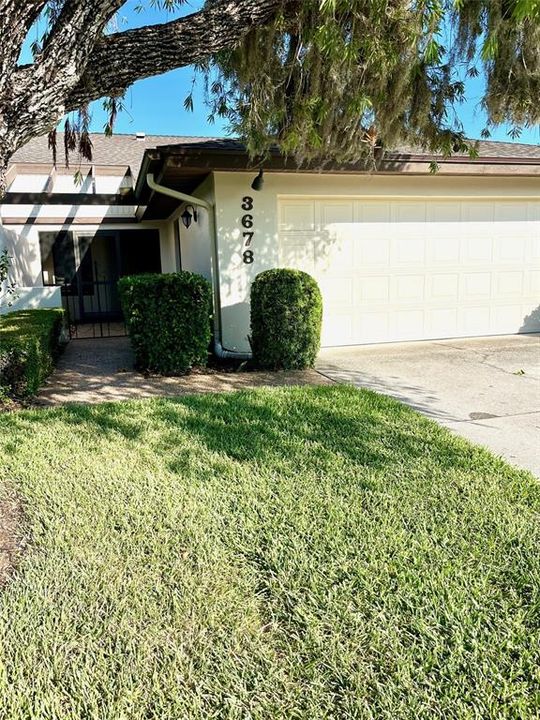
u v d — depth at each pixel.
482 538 2.54
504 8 3.76
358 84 4.29
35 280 12.35
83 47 2.41
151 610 2.05
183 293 6.21
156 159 6.38
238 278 7.23
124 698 1.66
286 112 4.78
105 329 11.69
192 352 6.34
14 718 1.59
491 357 7.09
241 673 1.76
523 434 4.12
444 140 5.20
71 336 10.38
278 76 4.46
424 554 2.40
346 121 4.75
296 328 6.42
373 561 2.35
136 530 2.62
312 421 4.27
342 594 2.14
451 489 3.06
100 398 5.31
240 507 2.84
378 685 1.70
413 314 8.32
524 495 2.99
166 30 2.65
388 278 8.09
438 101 4.85
